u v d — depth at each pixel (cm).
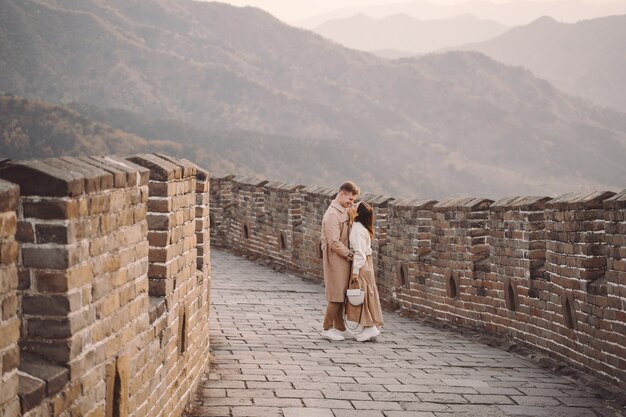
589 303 789
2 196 247
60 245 308
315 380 736
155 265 508
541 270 920
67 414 311
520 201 965
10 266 258
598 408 675
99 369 350
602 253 798
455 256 1123
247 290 1375
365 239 982
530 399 700
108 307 362
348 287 983
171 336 530
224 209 2034
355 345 949
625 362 716
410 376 776
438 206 1159
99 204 345
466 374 800
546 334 900
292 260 1642
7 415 256
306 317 1130
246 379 729
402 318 1233
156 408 480
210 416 602
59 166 323
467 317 1099
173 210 528
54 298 309
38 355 310
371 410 640
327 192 1479
